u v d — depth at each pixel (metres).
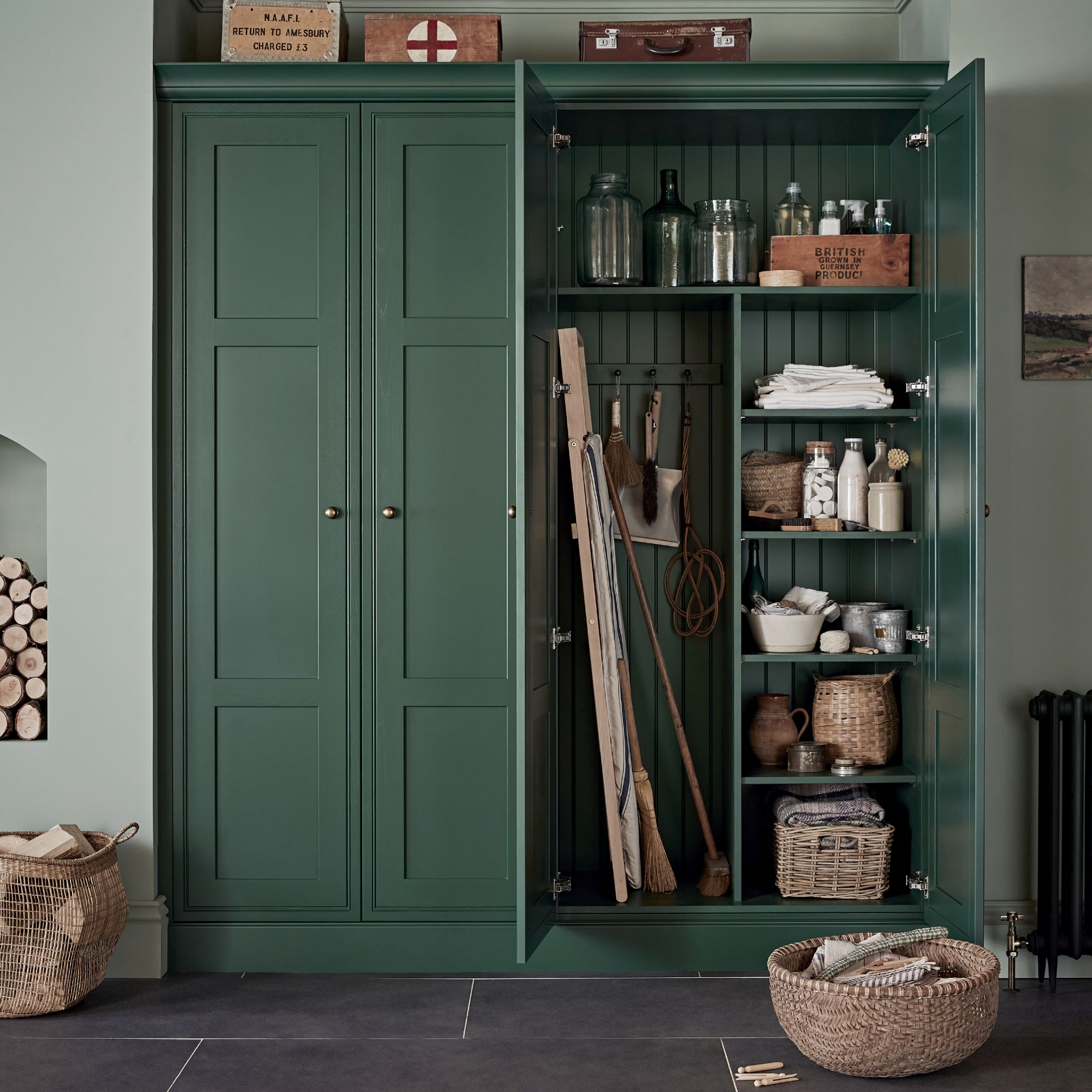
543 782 2.87
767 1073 2.39
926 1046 2.26
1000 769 3.00
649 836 3.13
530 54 3.35
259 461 2.99
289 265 2.98
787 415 3.06
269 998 2.81
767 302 3.19
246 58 2.99
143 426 2.94
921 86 3.00
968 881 2.70
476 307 2.98
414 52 3.00
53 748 2.95
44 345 2.94
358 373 2.98
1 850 2.79
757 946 3.01
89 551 2.95
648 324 3.33
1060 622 3.00
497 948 2.99
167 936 2.98
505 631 2.98
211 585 2.99
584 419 3.07
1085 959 2.96
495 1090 2.32
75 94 2.94
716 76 2.99
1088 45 2.98
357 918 2.99
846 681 3.18
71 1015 2.69
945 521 2.85
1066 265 2.98
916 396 3.05
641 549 3.37
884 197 3.31
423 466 2.98
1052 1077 2.37
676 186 3.17
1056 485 3.00
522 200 2.56
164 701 2.99
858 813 3.07
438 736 2.99
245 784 2.99
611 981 2.93
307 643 2.98
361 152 2.98
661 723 3.36
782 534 3.04
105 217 2.94
